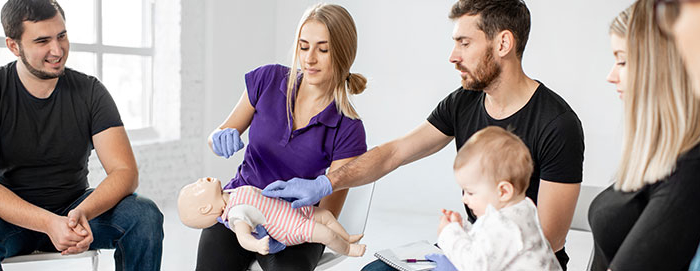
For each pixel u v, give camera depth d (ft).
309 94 6.73
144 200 6.93
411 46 14.89
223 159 15.78
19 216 6.27
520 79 5.78
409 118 15.08
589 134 13.60
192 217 5.90
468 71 5.73
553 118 5.54
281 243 5.98
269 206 5.89
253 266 6.33
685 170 3.71
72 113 6.95
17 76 6.71
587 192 6.75
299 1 16.16
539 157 5.64
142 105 14.33
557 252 5.76
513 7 5.52
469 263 4.46
